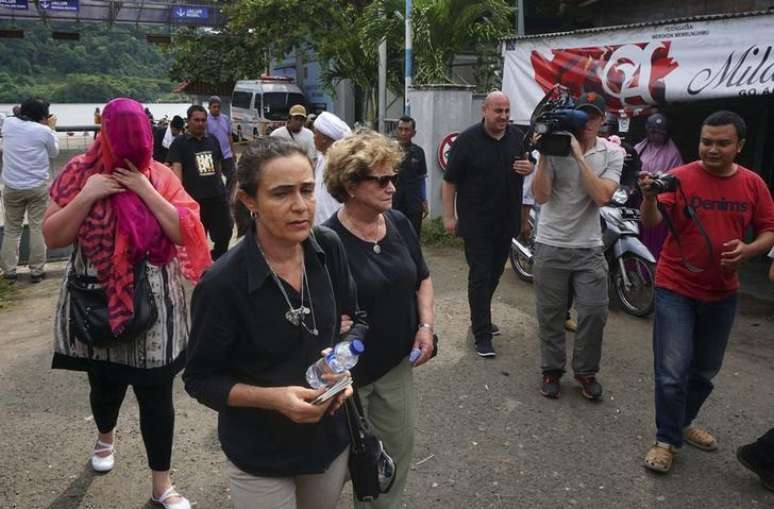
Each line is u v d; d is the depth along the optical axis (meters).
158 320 2.92
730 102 8.65
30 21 29.27
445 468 3.60
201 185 6.71
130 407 4.31
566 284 4.28
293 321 1.94
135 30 30.69
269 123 19.44
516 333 5.65
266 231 1.95
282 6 18.30
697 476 3.52
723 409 4.28
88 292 2.84
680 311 3.48
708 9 8.78
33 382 4.72
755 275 7.41
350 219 2.65
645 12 9.90
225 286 1.88
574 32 7.99
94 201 2.72
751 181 3.39
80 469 3.57
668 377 3.48
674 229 3.44
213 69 24.69
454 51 11.53
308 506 2.21
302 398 1.83
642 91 7.33
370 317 2.57
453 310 6.26
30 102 7.11
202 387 1.94
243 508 2.04
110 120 2.68
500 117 4.79
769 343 5.42
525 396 4.46
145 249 2.82
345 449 2.18
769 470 3.37
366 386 2.64
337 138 4.24
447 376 4.78
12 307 6.51
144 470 3.57
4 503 3.26
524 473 3.55
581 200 4.14
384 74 12.65
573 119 3.94
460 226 5.05
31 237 7.26
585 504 3.29
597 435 3.95
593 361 4.34
